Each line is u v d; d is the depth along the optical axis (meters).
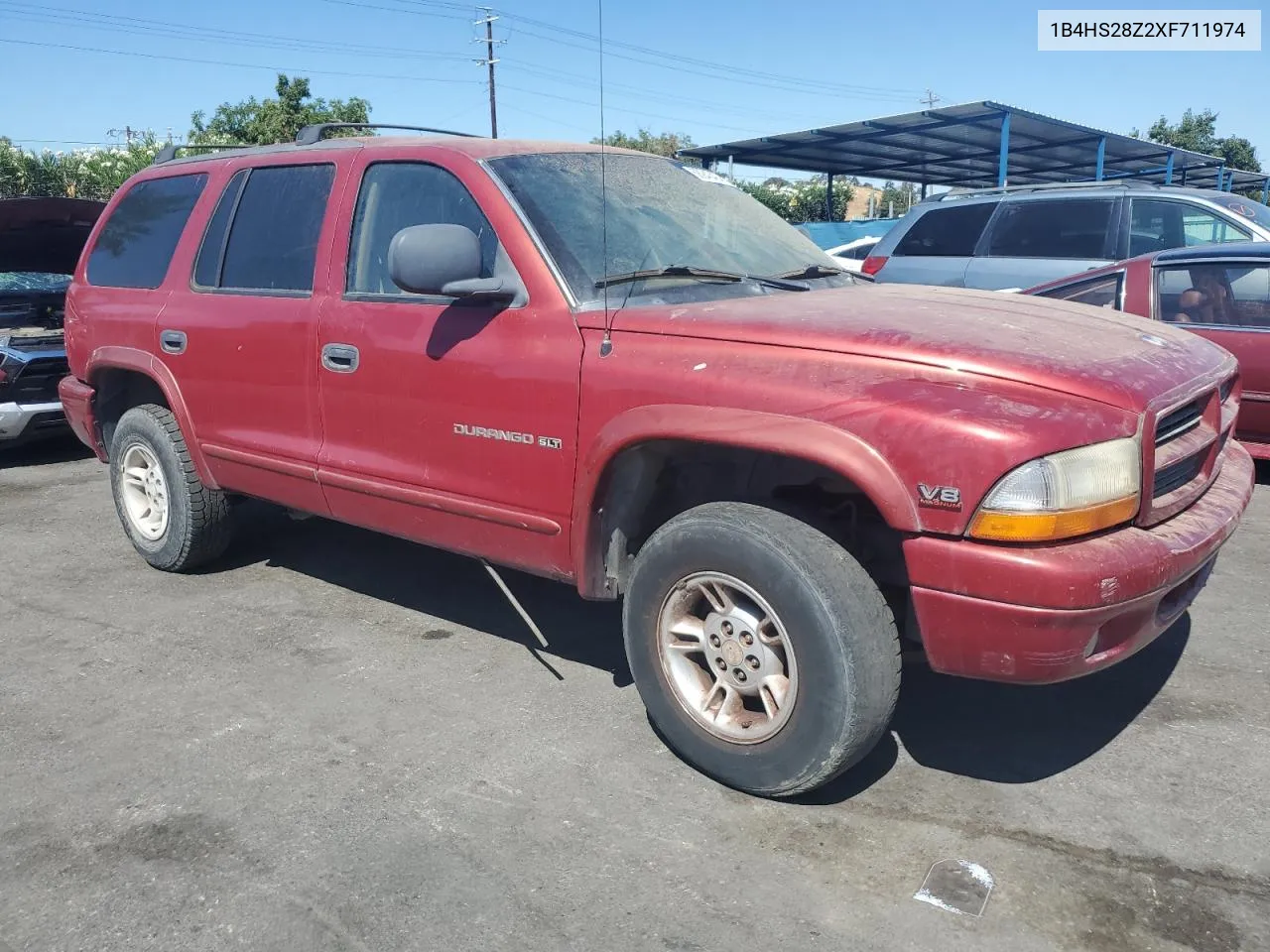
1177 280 6.60
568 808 2.95
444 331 3.48
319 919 2.51
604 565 3.28
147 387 5.17
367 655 4.05
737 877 2.63
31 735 3.44
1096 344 2.93
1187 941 2.36
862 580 2.69
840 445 2.60
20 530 5.94
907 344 2.69
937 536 2.56
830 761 2.74
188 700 3.68
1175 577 2.63
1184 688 3.62
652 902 2.54
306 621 4.42
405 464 3.67
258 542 5.50
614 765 3.19
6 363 7.33
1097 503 2.51
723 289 3.40
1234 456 3.49
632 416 2.96
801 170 23.47
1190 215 8.38
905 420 2.55
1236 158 42.81
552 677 3.83
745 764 2.92
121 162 27.56
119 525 6.00
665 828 2.85
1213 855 2.67
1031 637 2.50
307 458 4.02
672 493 3.37
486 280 3.29
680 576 2.96
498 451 3.37
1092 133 18.00
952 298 3.43
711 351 2.89
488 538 3.50
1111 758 3.17
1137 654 3.90
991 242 9.43
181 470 4.71
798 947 2.37
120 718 3.55
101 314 4.98
